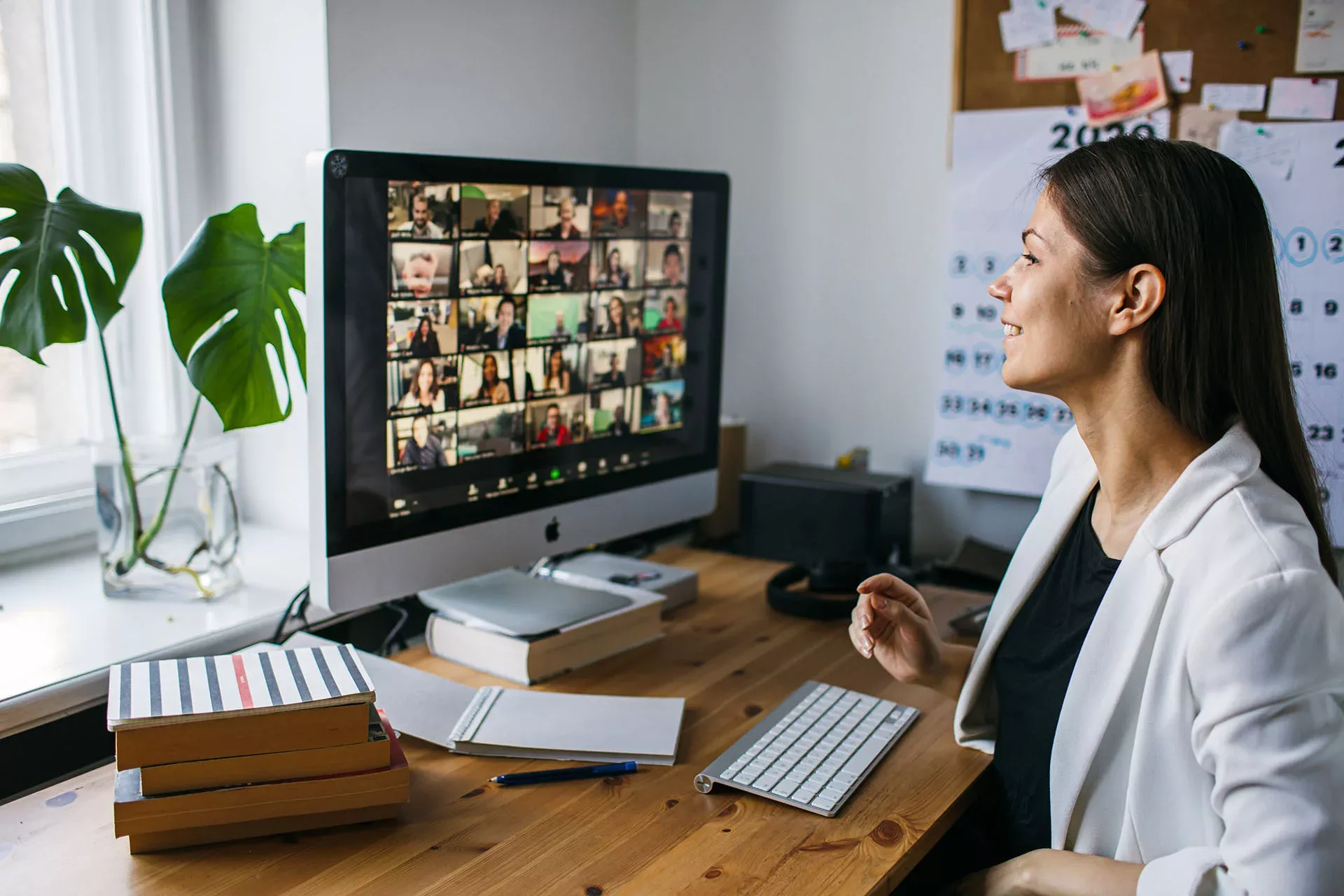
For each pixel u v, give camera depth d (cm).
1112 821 93
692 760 108
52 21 143
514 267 128
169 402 158
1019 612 108
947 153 178
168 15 147
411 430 119
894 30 181
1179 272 88
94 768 115
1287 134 156
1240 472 88
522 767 105
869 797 101
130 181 152
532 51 176
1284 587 79
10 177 114
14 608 130
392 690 118
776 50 192
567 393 138
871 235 189
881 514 172
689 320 155
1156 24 161
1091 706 93
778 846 91
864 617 117
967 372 181
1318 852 74
